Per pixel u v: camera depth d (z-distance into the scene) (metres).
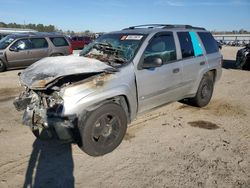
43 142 4.40
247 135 4.71
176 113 5.85
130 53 4.44
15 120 5.39
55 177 3.43
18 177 3.42
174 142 4.41
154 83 4.64
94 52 4.99
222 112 5.98
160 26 5.31
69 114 3.54
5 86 8.62
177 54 5.18
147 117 5.57
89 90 3.69
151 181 3.32
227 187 3.21
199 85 5.91
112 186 3.24
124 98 4.22
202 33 6.08
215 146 4.27
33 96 3.94
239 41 43.62
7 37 12.44
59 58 4.39
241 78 10.50
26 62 12.05
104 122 3.90
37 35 12.38
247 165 3.70
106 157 3.91
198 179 3.36
